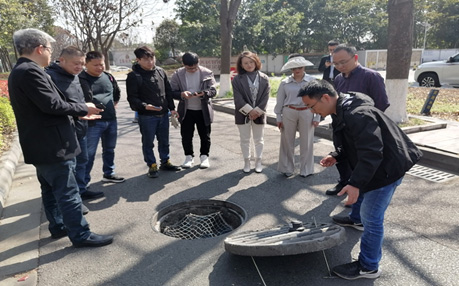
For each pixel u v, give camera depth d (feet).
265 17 91.09
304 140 14.25
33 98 8.18
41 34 8.59
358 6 104.53
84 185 13.07
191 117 15.96
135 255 9.39
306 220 10.98
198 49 87.45
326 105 7.42
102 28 76.38
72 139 9.27
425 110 25.68
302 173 14.76
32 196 13.74
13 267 9.02
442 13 111.45
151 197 13.28
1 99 26.94
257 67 14.60
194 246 9.71
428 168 15.16
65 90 10.30
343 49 11.40
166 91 15.29
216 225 12.12
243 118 14.97
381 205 7.43
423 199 11.94
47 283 8.30
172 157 18.54
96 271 8.71
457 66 39.34
